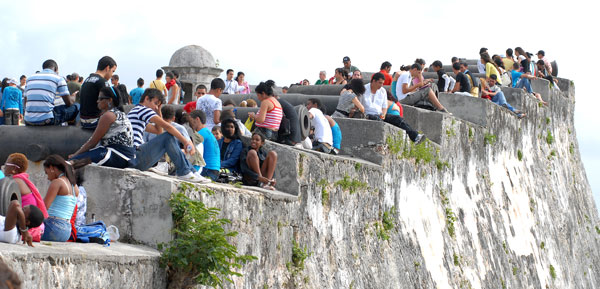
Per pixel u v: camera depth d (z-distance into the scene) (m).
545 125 35.97
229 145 14.95
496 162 28.27
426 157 21.59
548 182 34.72
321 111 19.08
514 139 30.77
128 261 9.76
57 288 8.28
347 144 19.42
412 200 20.84
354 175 17.44
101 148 11.66
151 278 10.34
